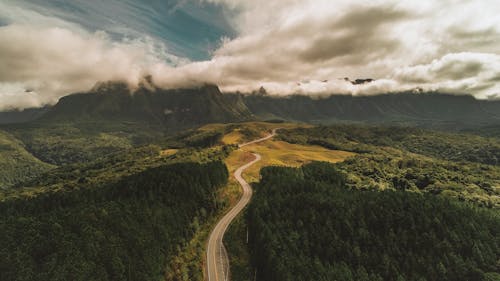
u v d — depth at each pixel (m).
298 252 103.62
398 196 138.50
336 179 181.00
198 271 93.88
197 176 148.88
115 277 77.00
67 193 176.00
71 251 79.06
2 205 168.00
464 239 109.88
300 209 126.06
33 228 91.69
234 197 157.25
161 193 131.25
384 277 100.12
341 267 98.19
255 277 94.94
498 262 102.25
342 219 117.56
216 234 119.12
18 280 69.88
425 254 106.44
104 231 90.50
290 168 192.12
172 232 104.44
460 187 170.75
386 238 111.69
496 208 143.88
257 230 111.50
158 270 85.75
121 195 143.62
